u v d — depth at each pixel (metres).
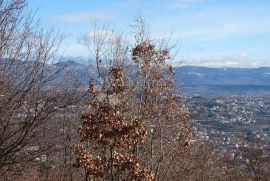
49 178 13.90
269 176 22.39
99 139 7.77
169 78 13.39
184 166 14.64
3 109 9.62
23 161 10.40
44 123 10.16
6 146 9.91
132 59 13.20
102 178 7.96
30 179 13.63
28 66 9.94
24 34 10.19
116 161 7.81
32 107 9.94
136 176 7.72
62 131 11.33
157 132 13.18
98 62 11.76
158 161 12.72
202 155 17.47
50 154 11.66
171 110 13.36
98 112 7.94
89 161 7.79
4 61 9.76
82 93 10.35
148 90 13.03
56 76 10.27
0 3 9.91
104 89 9.27
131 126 7.78
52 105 10.04
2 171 11.03
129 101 11.98
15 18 10.12
